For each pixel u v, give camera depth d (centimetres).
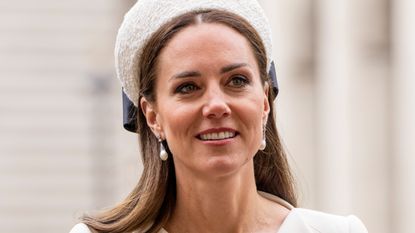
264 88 585
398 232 1591
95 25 2302
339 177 1702
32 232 2219
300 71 1842
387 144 1652
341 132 1702
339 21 1733
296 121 1830
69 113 2256
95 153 2234
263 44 573
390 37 1664
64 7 2297
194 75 551
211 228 587
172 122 557
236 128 555
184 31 557
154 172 593
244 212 589
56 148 2247
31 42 2284
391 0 1652
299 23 1852
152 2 567
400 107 1580
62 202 2233
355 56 1686
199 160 555
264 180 632
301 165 1823
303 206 712
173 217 595
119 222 595
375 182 1656
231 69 552
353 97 1681
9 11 2283
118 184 2061
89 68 2277
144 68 573
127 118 605
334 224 600
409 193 1539
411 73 1533
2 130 2256
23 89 2270
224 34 555
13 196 2233
